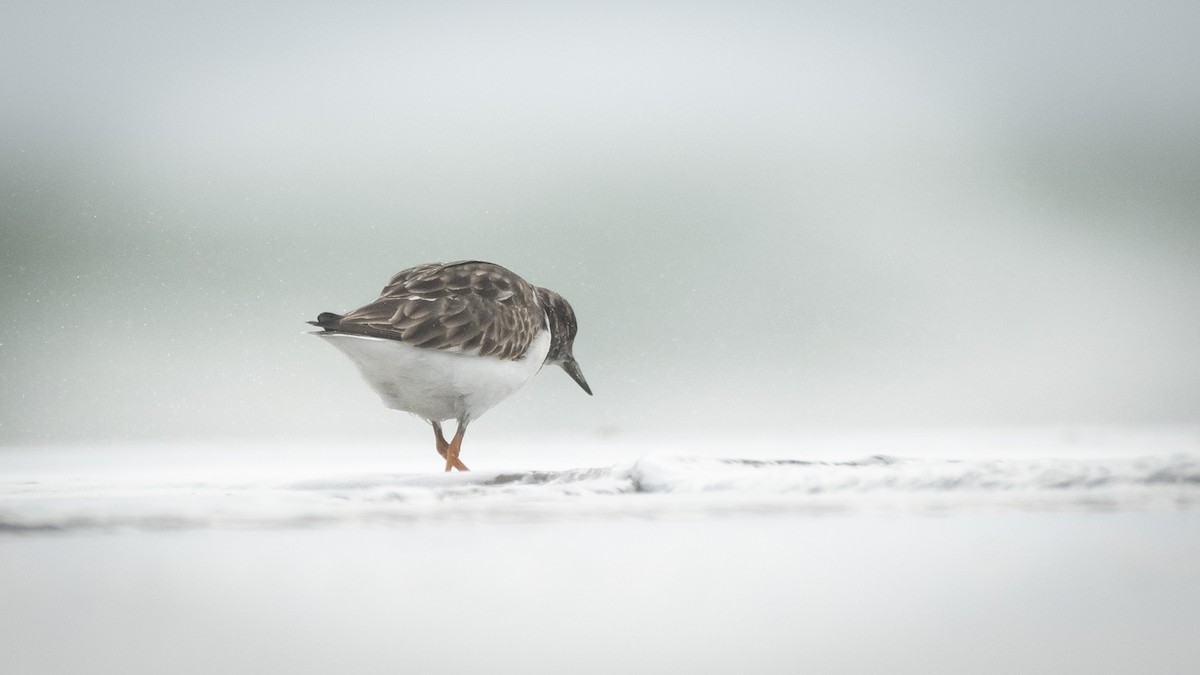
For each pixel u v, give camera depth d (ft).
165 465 36.35
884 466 26.63
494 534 20.49
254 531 20.52
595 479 26.73
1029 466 25.73
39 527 20.45
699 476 25.13
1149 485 25.04
